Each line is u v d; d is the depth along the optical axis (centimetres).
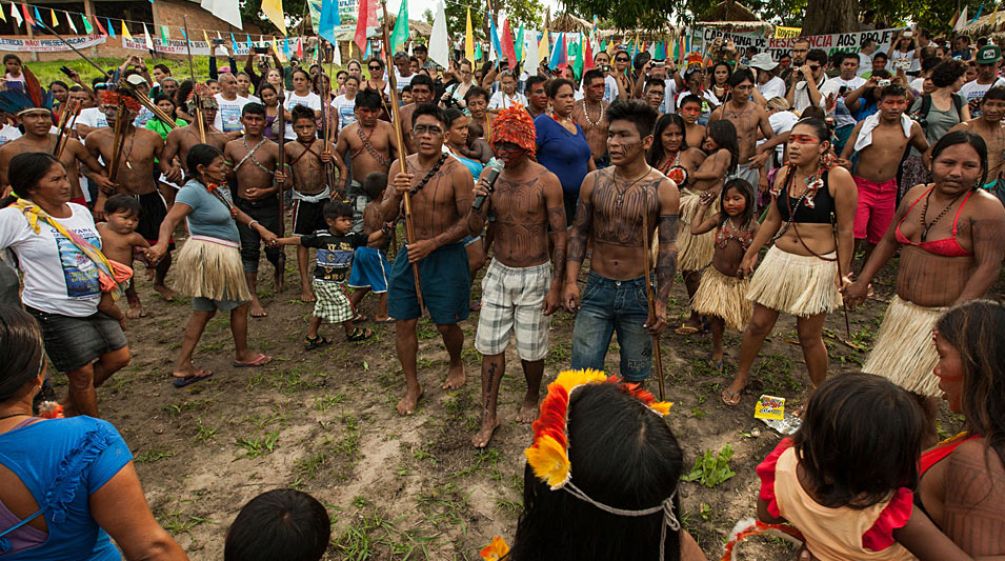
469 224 371
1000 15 1450
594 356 360
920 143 581
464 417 412
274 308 614
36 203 343
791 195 378
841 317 564
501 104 866
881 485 148
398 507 331
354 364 491
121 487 162
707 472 349
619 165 338
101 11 3144
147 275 718
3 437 155
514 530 315
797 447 165
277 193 616
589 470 113
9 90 835
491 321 376
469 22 691
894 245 342
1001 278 657
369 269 534
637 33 1648
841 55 981
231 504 335
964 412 158
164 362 500
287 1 2761
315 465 365
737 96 666
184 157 682
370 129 638
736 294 444
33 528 156
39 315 337
